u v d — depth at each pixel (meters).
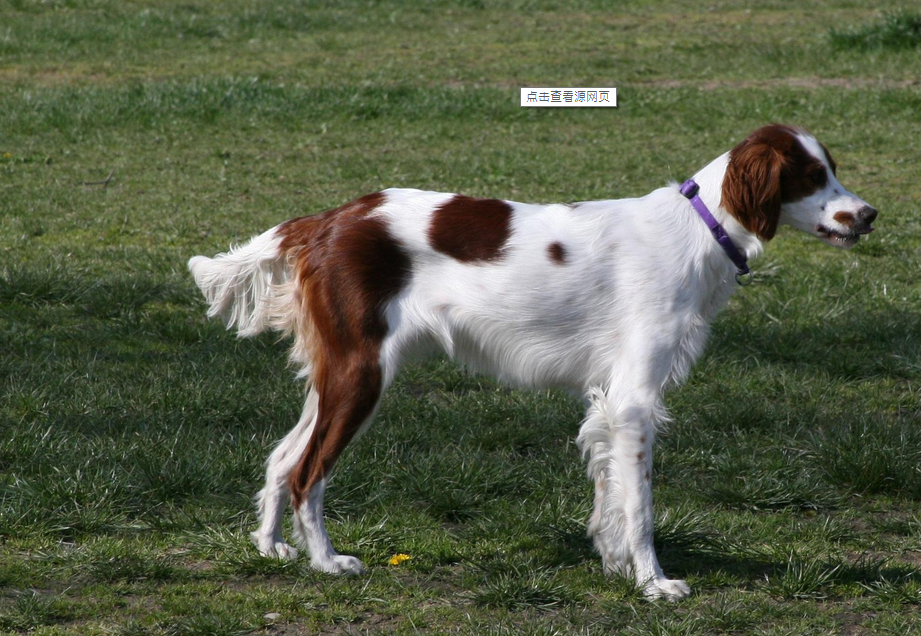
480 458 8.66
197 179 18.38
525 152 20.53
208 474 8.00
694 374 10.64
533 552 7.28
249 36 31.30
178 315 11.86
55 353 10.59
